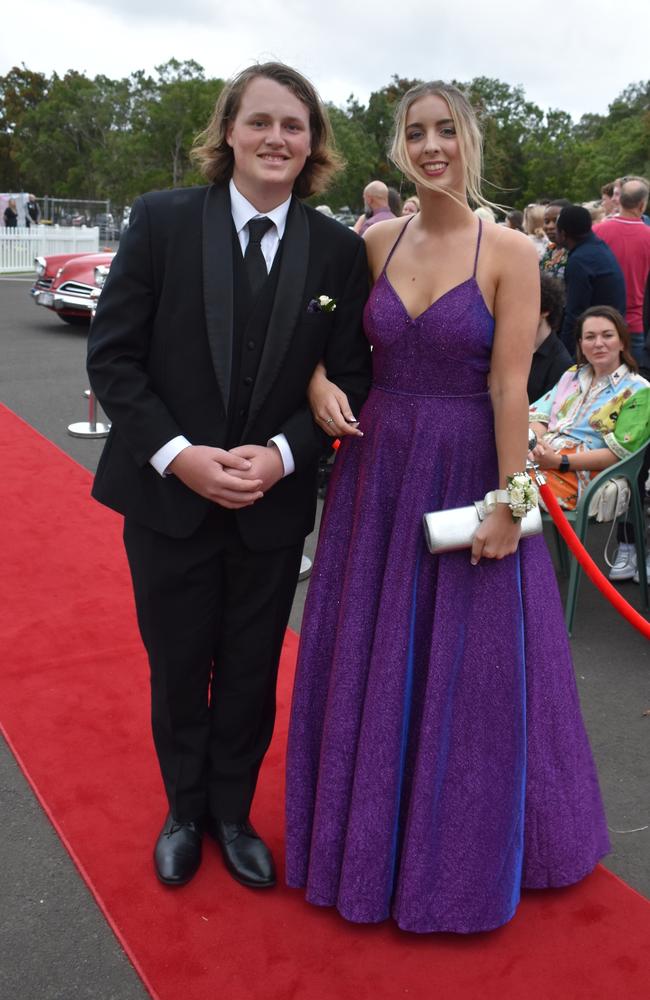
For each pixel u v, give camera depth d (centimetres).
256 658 221
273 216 198
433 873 206
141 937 208
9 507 486
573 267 525
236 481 193
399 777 206
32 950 206
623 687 332
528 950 207
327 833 212
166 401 202
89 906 219
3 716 293
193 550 209
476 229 198
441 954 206
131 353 200
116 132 5512
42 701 303
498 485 205
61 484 527
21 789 261
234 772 230
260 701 226
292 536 215
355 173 4434
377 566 209
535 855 219
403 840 210
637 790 273
